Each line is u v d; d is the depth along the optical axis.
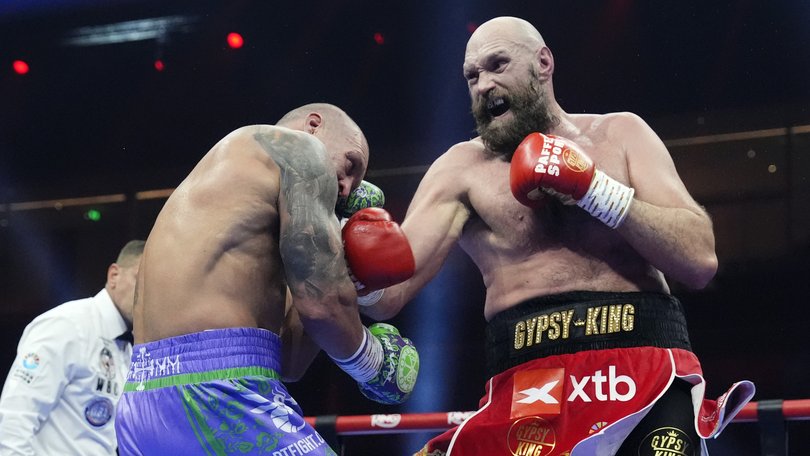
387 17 8.03
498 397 2.46
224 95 8.62
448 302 8.59
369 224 2.34
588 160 2.39
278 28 8.15
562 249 2.54
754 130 7.95
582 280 2.50
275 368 2.17
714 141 8.02
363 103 8.49
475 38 2.68
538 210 2.58
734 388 2.28
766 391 7.66
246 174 2.22
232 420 2.05
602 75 7.95
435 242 2.69
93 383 3.55
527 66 2.61
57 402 3.45
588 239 2.53
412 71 8.31
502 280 2.61
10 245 9.52
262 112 8.65
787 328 7.77
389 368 2.49
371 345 2.39
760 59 7.75
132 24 8.10
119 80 8.72
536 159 2.37
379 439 7.82
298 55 8.30
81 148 9.30
